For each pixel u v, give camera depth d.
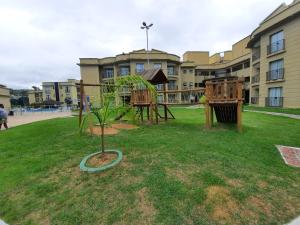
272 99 18.34
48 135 6.75
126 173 3.42
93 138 5.83
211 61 42.09
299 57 15.29
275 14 17.44
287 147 5.04
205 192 2.84
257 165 3.83
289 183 3.22
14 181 3.45
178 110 16.52
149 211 2.50
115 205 2.65
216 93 6.84
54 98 54.03
